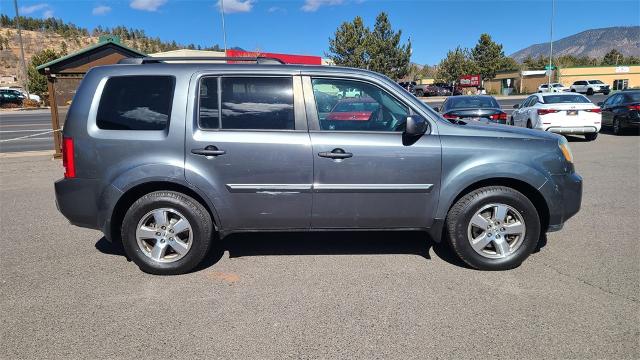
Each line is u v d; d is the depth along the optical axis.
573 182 4.45
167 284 4.18
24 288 4.11
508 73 65.75
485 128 4.46
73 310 3.70
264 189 4.25
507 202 4.32
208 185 4.21
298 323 3.47
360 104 4.34
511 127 4.72
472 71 62.78
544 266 4.50
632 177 8.68
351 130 4.30
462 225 4.35
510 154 4.30
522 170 4.28
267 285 4.14
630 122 15.30
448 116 11.89
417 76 82.00
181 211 4.28
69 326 3.45
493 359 3.00
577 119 13.96
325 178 4.25
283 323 3.47
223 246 5.17
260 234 5.58
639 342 3.17
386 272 4.41
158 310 3.69
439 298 3.85
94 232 5.71
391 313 3.61
